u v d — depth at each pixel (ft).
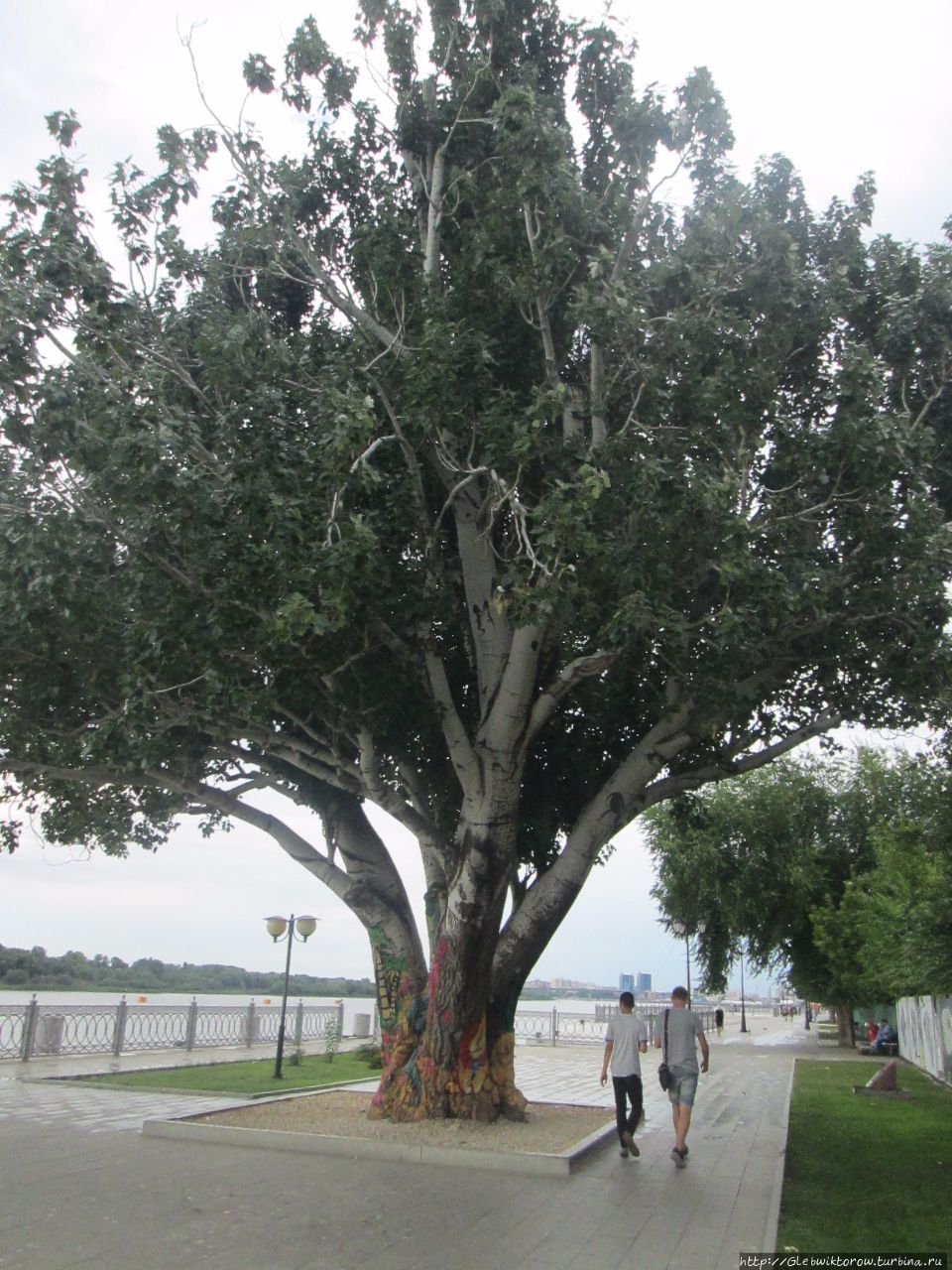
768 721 38.83
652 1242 22.97
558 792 42.34
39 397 29.17
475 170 37.40
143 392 29.99
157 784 38.11
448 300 34.37
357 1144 32.58
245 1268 20.18
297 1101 44.09
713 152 34.99
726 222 32.91
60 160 31.09
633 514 28.60
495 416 30.66
